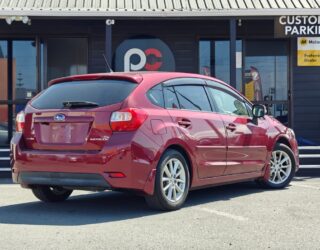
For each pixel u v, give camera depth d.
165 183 6.47
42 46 13.03
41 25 12.90
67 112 6.32
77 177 6.18
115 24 12.94
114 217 6.30
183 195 6.71
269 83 13.22
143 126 6.19
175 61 13.05
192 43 13.05
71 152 6.20
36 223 6.01
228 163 7.38
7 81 13.03
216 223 5.94
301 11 10.85
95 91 6.45
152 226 5.80
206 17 11.16
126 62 12.91
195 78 7.33
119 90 6.36
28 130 6.59
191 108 7.02
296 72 13.07
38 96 6.87
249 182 9.22
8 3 11.59
